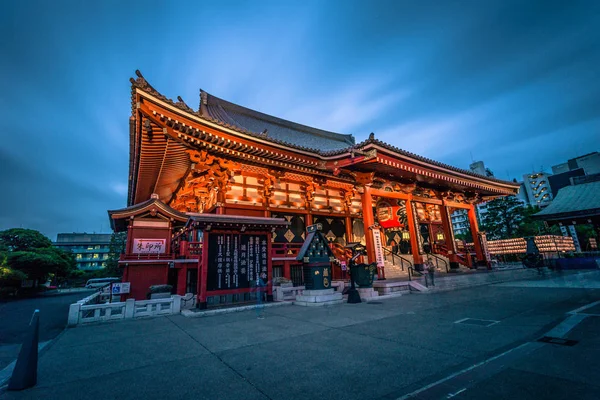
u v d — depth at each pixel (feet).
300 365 15.64
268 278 43.27
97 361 17.92
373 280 50.14
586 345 16.63
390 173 59.26
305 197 68.18
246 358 17.29
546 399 10.66
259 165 58.65
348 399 11.51
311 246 42.68
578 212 88.58
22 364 14.24
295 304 40.68
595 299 32.14
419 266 61.46
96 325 30.94
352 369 14.73
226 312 35.45
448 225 75.20
